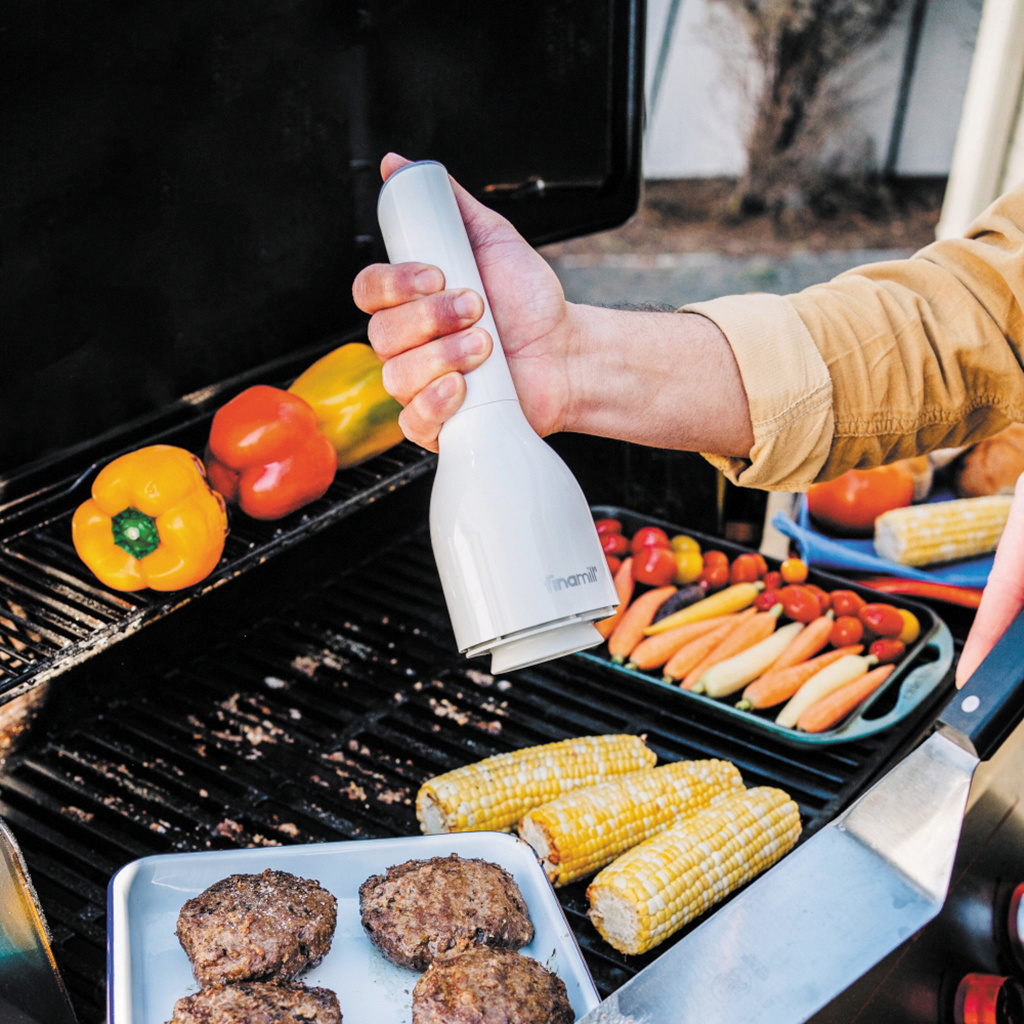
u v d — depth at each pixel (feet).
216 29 4.09
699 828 3.40
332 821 3.59
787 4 20.58
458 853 3.05
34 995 2.36
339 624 4.63
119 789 3.69
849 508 5.45
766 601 4.73
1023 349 3.19
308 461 4.39
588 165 5.32
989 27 12.12
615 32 5.01
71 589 3.91
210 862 2.88
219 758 3.87
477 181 5.12
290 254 4.80
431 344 2.31
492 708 4.17
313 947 2.68
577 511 2.30
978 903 2.90
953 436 3.43
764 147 21.86
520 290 2.68
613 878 3.17
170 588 3.90
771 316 3.11
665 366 2.97
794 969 1.94
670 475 5.31
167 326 4.45
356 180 4.88
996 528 5.25
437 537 2.31
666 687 4.21
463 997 2.48
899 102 21.44
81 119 3.85
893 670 4.30
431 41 4.72
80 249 4.02
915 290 3.31
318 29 4.40
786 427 3.08
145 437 4.50
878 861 2.07
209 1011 2.40
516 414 2.33
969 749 2.11
